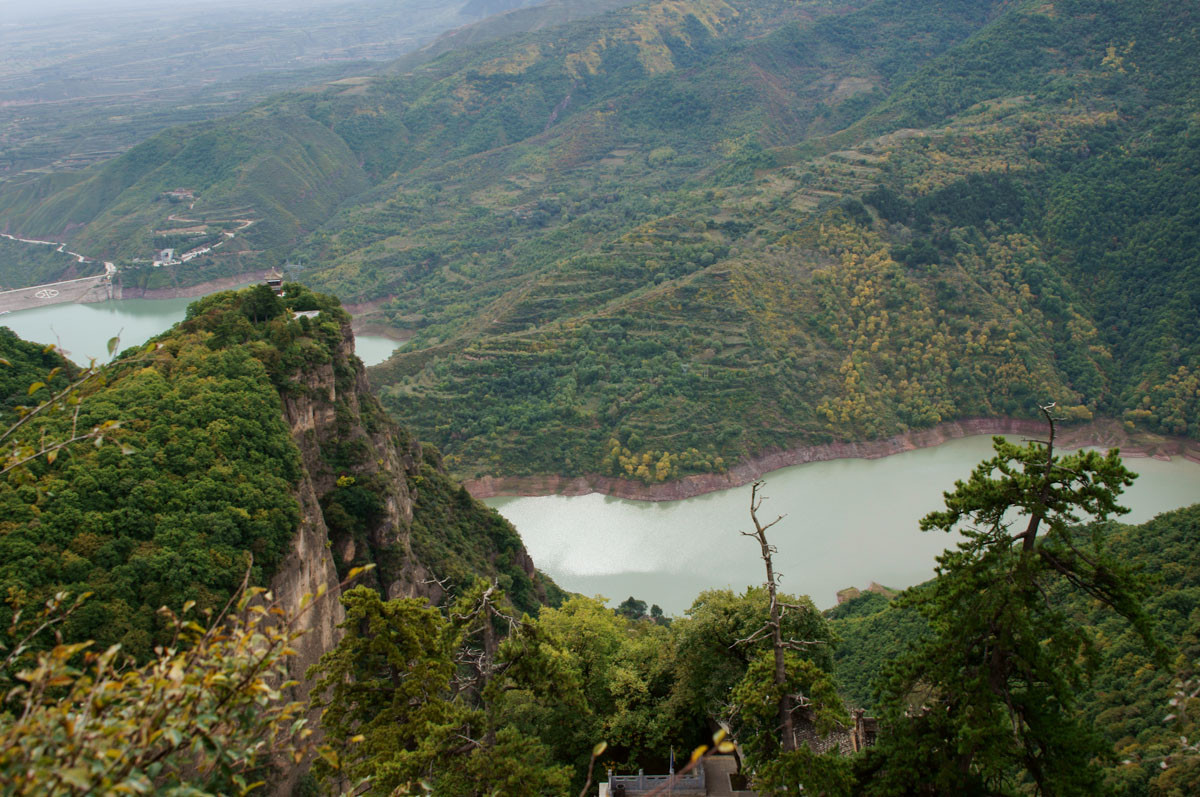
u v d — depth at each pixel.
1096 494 39.31
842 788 41.78
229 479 73.88
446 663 50.09
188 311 101.31
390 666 50.88
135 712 19.41
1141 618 38.88
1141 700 73.75
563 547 155.75
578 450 189.75
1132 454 193.88
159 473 71.44
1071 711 40.28
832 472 185.25
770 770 42.00
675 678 61.19
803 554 148.25
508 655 51.53
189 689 19.73
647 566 147.50
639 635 76.62
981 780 43.16
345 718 51.38
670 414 194.62
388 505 94.31
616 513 170.62
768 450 189.75
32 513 63.06
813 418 197.25
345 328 109.31
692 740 59.72
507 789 42.75
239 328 92.75
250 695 20.67
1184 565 97.50
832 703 44.44
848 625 118.12
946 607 41.81
